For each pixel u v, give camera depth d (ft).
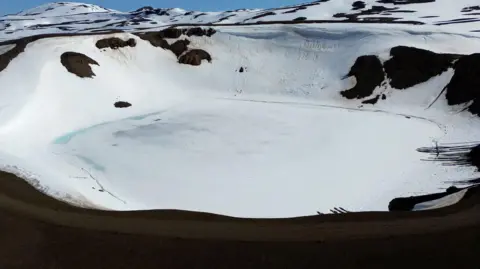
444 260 37.99
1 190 65.16
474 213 49.98
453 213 50.24
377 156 100.48
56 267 37.96
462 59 146.72
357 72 165.78
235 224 48.01
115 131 122.52
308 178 87.45
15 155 91.35
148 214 52.60
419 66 157.28
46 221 48.85
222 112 146.10
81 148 106.42
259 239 43.01
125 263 38.47
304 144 110.52
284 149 106.73
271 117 139.03
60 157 98.58
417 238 42.29
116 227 46.75
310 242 42.01
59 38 164.04
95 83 150.41
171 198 77.20
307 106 155.22
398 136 116.47
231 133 120.88
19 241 43.11
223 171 91.97
